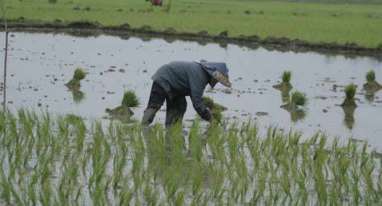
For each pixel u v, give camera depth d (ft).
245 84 91.91
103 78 89.97
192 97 58.18
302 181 42.47
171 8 229.04
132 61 108.99
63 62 103.35
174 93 59.77
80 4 217.36
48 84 82.64
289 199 40.98
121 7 216.33
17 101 70.64
